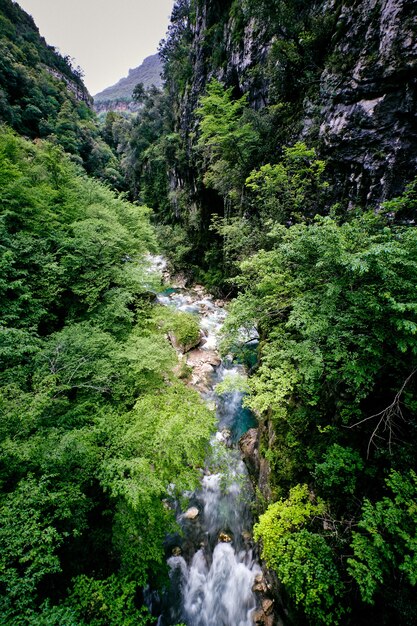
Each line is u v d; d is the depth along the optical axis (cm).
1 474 496
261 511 740
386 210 812
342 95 1077
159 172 3978
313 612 417
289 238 715
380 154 970
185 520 805
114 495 507
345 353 488
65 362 792
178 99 3388
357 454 534
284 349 689
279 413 700
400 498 391
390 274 431
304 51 1334
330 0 1204
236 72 2108
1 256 873
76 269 1174
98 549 627
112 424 660
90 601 482
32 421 578
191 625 634
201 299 2364
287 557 453
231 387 709
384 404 553
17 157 1455
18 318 839
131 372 844
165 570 647
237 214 1866
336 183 1137
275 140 1493
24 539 407
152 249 1919
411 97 890
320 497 558
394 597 387
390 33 914
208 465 941
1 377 661
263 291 834
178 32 3744
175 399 793
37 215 1108
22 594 391
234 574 699
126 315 1073
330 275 537
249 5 1546
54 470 533
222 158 1830
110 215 1524
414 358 469
